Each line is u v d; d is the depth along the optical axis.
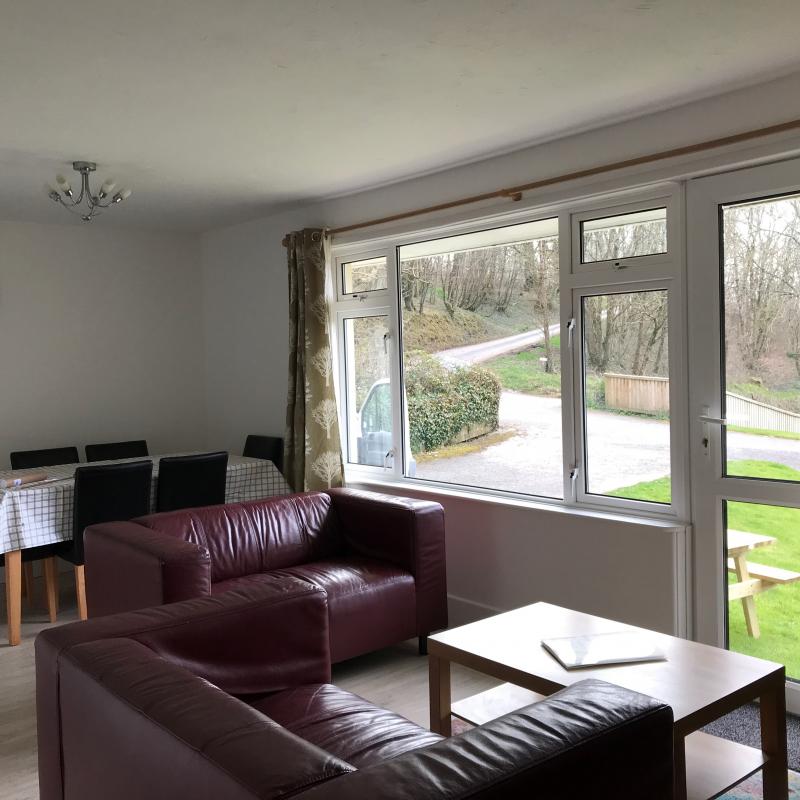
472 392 4.32
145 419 5.97
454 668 3.62
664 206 3.37
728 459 3.22
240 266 5.79
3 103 3.03
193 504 4.50
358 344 4.98
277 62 2.66
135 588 3.09
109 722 1.68
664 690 2.13
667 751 1.57
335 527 4.02
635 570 3.41
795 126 2.86
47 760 2.01
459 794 1.22
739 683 2.18
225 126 3.37
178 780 1.43
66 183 3.81
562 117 3.33
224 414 6.08
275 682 2.36
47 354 5.52
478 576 4.10
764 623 3.17
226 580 3.55
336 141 3.63
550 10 2.33
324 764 1.31
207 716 1.50
